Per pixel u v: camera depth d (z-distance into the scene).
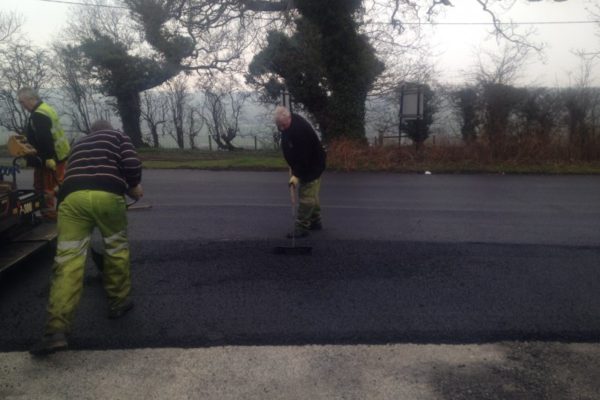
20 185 10.88
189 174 12.63
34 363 3.53
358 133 16.48
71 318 3.65
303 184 6.36
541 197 9.63
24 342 3.82
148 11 18.73
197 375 3.38
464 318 4.23
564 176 12.52
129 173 4.05
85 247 3.81
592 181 11.70
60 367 3.48
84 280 5.06
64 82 22.42
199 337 3.89
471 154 14.10
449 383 3.30
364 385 3.27
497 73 17.20
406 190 10.39
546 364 3.54
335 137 16.41
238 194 9.77
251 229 6.92
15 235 5.24
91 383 3.29
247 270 5.30
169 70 21.75
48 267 5.35
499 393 3.19
